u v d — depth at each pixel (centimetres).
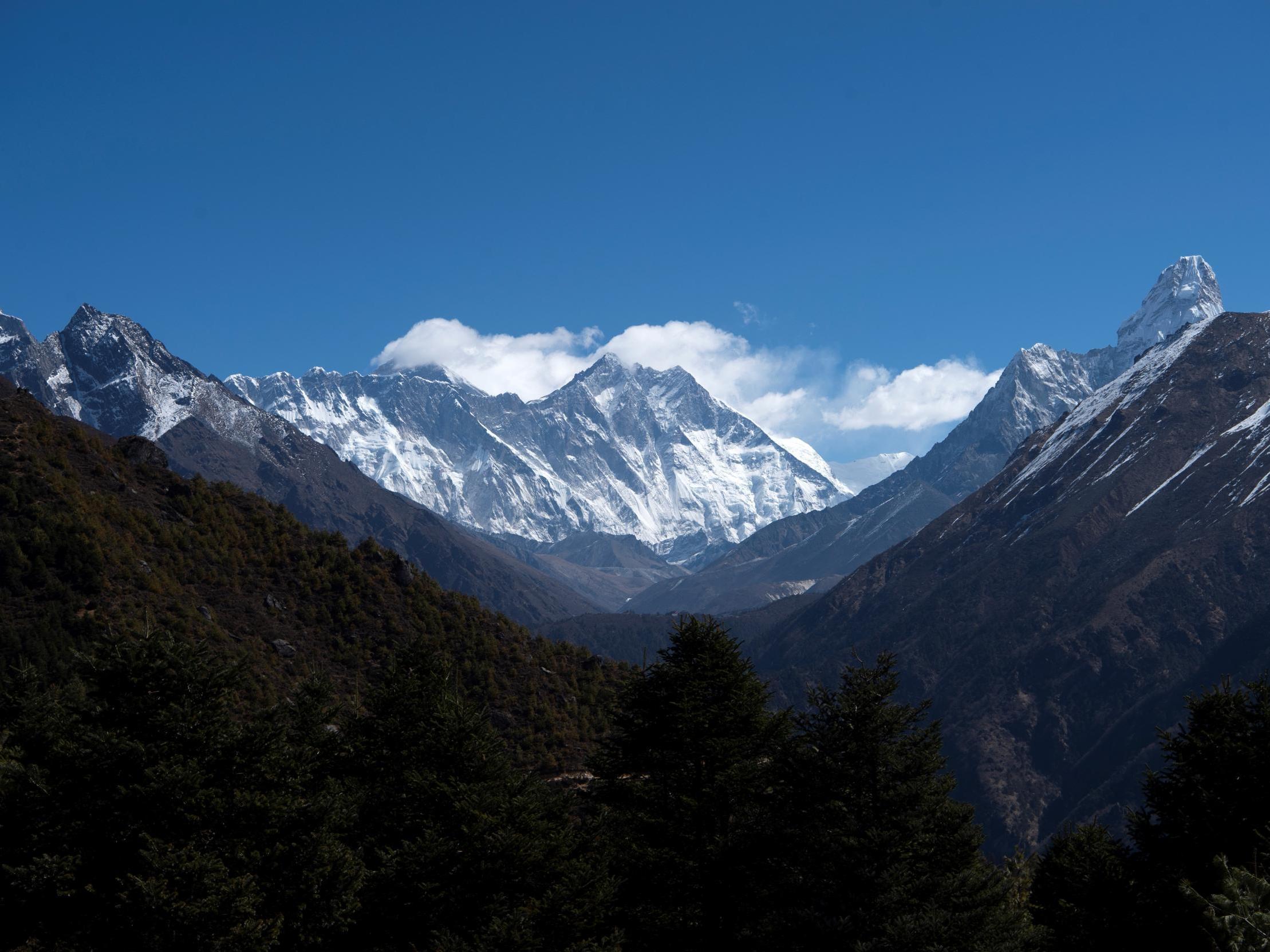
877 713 5322
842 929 5016
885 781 5325
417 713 5975
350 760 5919
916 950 4853
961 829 5791
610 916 5281
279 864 4791
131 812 4725
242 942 4428
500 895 5044
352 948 5206
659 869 5356
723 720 5553
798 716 5606
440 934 4894
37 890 4556
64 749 4831
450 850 5103
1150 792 5603
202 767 4925
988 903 5366
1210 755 5353
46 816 4766
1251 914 3303
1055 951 5691
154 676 5138
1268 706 5372
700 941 5391
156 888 4347
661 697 5703
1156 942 5091
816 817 5325
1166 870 5197
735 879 5319
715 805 5491
